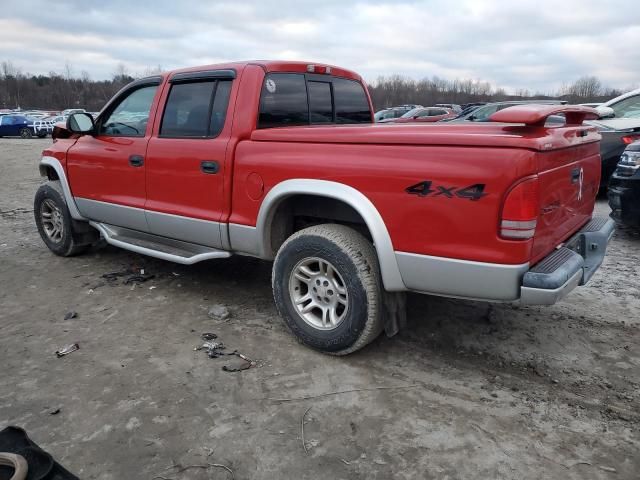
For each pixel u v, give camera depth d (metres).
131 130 4.63
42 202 5.72
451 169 2.75
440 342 3.66
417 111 22.62
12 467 2.05
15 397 3.04
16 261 5.68
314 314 3.57
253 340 3.73
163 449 2.59
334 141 3.20
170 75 4.29
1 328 3.97
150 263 5.53
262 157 3.54
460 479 2.37
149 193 4.42
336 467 2.46
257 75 3.76
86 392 3.08
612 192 5.95
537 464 2.45
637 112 8.08
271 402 2.97
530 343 3.62
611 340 3.66
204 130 3.98
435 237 2.86
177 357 3.49
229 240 3.87
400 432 2.69
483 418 2.79
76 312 4.23
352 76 4.77
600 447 2.56
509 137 2.63
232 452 2.56
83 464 2.49
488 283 2.76
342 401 2.97
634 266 5.21
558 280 2.67
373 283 3.18
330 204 3.56
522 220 2.61
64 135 5.56
